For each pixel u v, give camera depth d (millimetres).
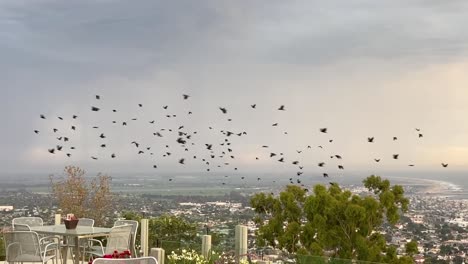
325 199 10000
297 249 10164
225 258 8602
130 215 12797
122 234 8984
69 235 8727
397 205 10336
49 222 11602
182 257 8953
